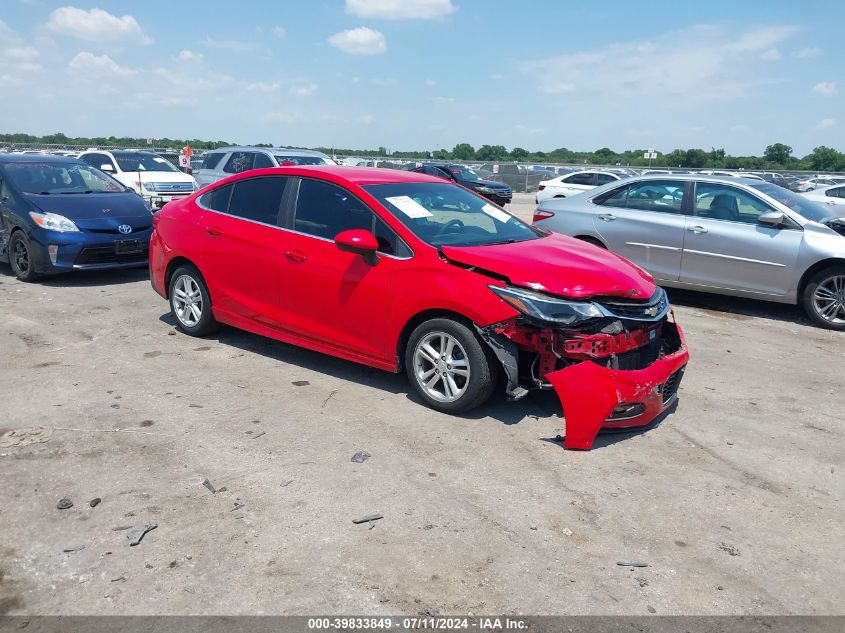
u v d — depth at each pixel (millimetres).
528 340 4520
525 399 5219
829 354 6852
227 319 6211
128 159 16016
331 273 5293
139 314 7496
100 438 4434
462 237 5207
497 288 4508
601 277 4629
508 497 3844
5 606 2914
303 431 4602
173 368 5777
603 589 3098
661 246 8742
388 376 5691
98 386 5332
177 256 6508
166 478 3949
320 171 5645
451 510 3691
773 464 4375
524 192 37688
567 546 3412
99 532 3422
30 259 8883
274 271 5676
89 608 2900
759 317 8367
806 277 7918
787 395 5629
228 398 5145
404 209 5246
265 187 5938
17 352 6113
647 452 4473
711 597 3072
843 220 8352
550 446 4477
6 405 4930
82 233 8828
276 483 3920
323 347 5531
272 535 3422
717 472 4238
